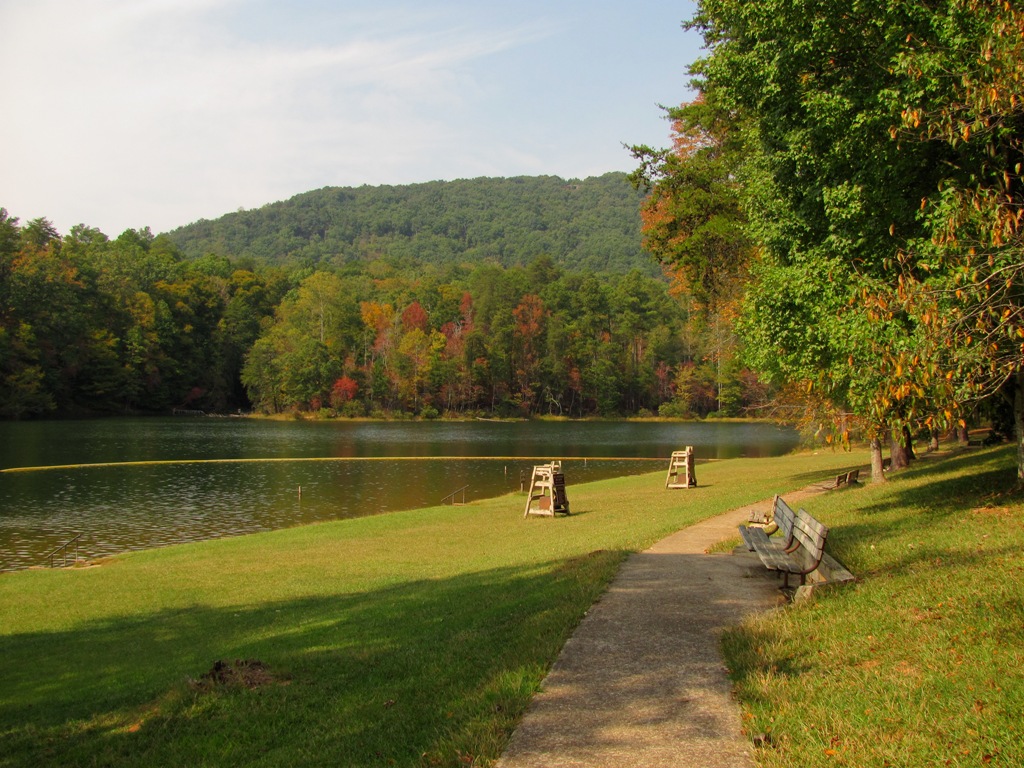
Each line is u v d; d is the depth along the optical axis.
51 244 90.56
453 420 105.50
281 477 38.47
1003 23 7.57
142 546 22.53
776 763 4.61
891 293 8.20
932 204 9.23
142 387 93.81
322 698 6.74
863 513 14.14
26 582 16.12
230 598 13.68
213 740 5.95
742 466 39.69
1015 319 7.42
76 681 9.06
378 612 10.76
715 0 13.04
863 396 9.33
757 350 15.55
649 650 6.91
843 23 10.58
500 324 111.94
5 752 6.33
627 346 119.50
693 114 25.38
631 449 59.09
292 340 105.56
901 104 9.48
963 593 7.34
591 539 15.85
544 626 7.82
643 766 4.69
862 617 7.15
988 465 19.16
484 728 5.32
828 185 11.35
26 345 77.25
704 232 25.86
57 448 51.28
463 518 23.41
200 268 129.62
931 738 4.72
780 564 8.89
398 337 111.06
